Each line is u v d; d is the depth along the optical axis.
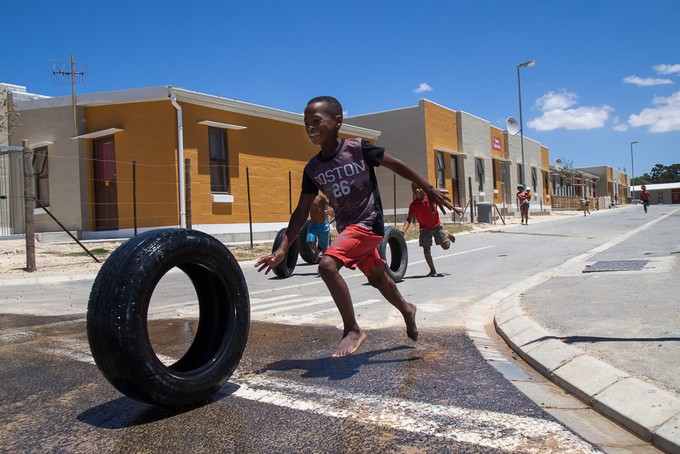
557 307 5.55
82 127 16.05
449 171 28.80
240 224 16.95
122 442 2.78
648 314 4.97
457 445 2.65
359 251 3.83
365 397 3.36
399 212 26.97
